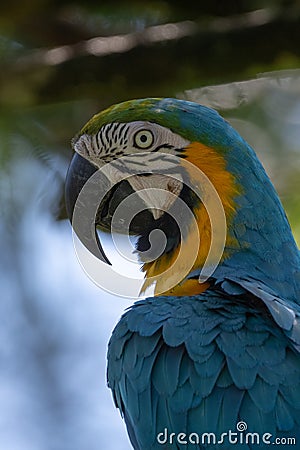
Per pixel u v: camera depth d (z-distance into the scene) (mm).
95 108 15609
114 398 11984
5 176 15391
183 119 12172
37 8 15469
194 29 15031
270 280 11695
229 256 11844
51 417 18328
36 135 15484
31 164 15453
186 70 15062
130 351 11547
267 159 15500
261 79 15461
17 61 15391
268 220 11875
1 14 15438
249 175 11961
